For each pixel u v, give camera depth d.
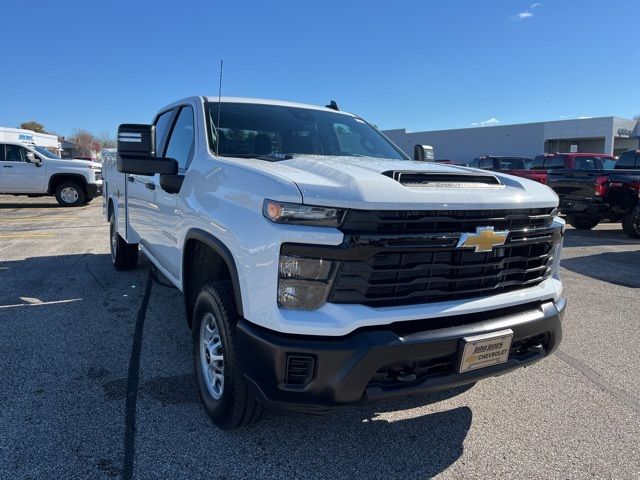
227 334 2.62
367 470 2.64
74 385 3.45
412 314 2.35
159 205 4.17
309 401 2.29
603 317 5.28
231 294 2.73
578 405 3.38
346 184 2.34
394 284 2.35
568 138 51.97
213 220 2.80
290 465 2.66
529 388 3.62
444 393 3.51
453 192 2.48
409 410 3.26
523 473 2.65
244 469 2.61
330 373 2.25
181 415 3.09
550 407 3.34
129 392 3.37
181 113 4.21
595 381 3.75
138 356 3.96
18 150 16.27
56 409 3.13
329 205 2.25
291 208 2.28
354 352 2.24
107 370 3.70
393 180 2.45
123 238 6.20
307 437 2.91
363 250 2.25
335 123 4.23
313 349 2.23
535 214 2.79
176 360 3.89
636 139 52.62
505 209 2.57
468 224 2.48
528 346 2.86
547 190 2.97
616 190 10.93
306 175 2.51
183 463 2.64
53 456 2.66
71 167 16.59
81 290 5.78
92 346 4.13
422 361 2.45
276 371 2.28
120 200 6.11
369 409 3.25
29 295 5.56
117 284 6.06
